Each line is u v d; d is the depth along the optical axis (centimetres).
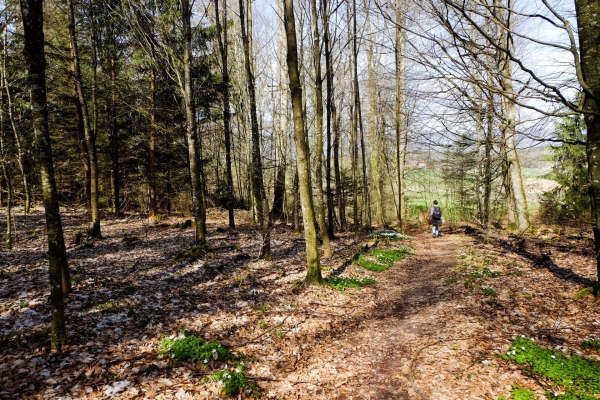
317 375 526
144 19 1320
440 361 530
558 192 1777
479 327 629
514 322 641
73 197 2689
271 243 1590
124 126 2344
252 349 587
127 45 1958
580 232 1430
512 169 1631
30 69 486
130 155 2459
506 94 444
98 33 1919
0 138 1235
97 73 2033
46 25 1798
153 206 2180
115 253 1207
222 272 1038
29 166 1958
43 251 1163
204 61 1909
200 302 790
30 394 411
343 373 531
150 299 776
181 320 674
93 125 2064
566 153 1664
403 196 3269
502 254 1274
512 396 421
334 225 2567
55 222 509
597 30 536
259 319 704
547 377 450
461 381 468
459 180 2573
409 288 995
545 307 698
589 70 545
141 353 533
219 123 2230
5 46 1298
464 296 822
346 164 3591
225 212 2706
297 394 476
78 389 430
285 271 1077
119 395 428
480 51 458
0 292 734
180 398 433
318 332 677
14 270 912
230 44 2038
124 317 664
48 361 484
